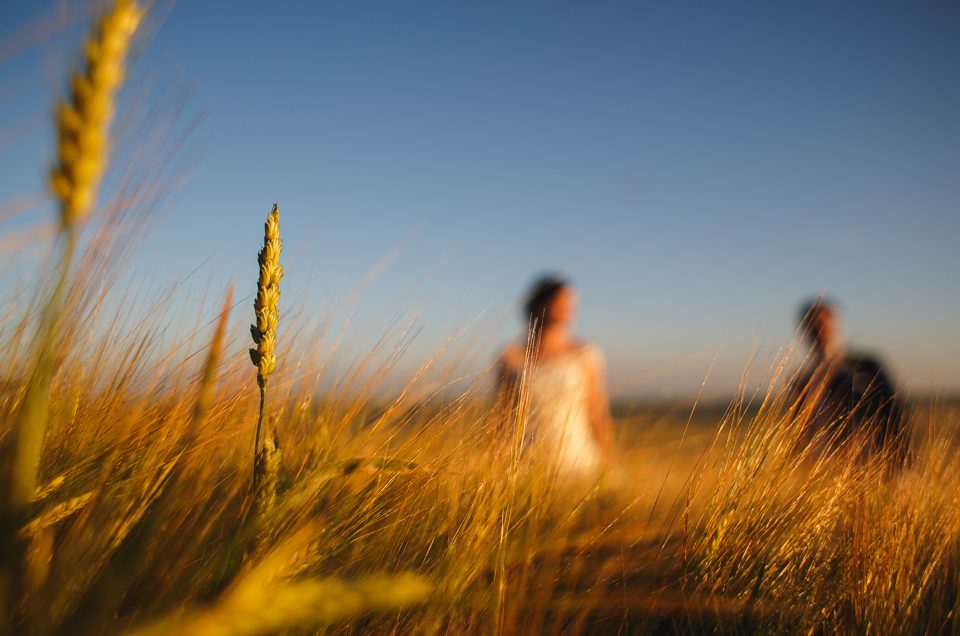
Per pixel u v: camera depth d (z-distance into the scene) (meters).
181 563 0.96
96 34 0.48
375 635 1.12
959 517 1.86
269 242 1.03
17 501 0.62
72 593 0.80
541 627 1.28
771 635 1.34
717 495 1.60
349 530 1.29
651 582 1.48
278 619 0.50
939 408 2.06
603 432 2.75
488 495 1.49
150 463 1.11
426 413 1.67
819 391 1.79
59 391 1.24
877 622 1.49
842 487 1.76
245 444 1.51
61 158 0.46
